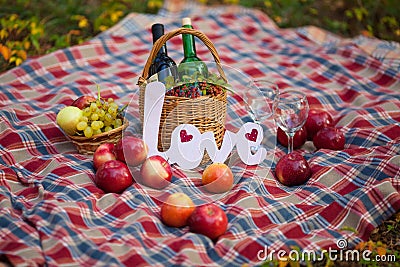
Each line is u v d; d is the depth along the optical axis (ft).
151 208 6.45
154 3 13.70
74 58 10.46
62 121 7.25
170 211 6.10
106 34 11.56
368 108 8.76
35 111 8.55
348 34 13.71
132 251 5.54
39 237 5.77
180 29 6.57
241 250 5.69
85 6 13.21
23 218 6.10
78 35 12.37
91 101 7.75
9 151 7.48
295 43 12.07
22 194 6.68
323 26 13.83
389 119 8.50
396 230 6.51
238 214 6.26
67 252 5.52
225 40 11.90
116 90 9.41
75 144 7.53
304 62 10.67
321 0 14.60
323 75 10.29
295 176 6.98
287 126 7.20
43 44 11.92
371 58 10.38
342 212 6.40
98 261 5.41
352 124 8.47
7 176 6.97
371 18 13.99
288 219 6.37
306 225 6.23
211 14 12.92
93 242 5.67
